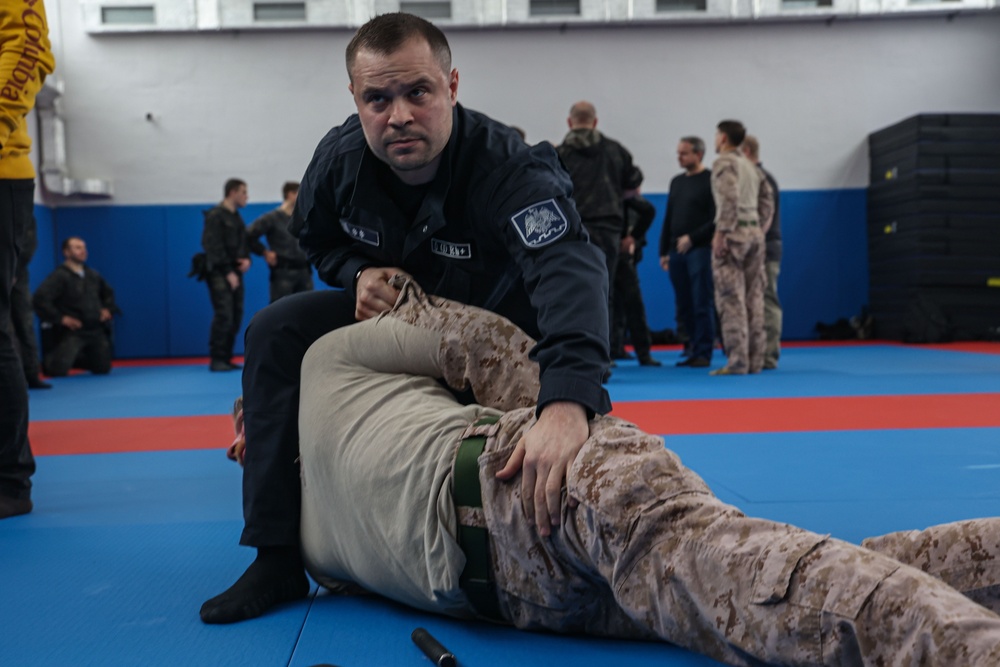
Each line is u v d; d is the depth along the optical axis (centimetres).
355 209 191
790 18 1138
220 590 195
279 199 1139
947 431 407
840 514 253
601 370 150
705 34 1149
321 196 199
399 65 165
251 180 1138
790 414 470
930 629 100
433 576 158
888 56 1155
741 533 121
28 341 739
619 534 130
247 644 160
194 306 1134
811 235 1166
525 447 145
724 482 301
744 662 121
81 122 1123
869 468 323
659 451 136
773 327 735
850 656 108
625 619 156
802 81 1156
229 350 908
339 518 173
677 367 773
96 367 907
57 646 161
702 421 450
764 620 114
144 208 1127
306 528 183
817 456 349
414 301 179
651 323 1152
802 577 112
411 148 169
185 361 1076
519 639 160
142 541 241
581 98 1148
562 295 158
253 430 187
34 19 265
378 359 176
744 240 675
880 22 1152
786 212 1164
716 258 680
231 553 227
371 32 167
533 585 150
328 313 194
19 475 278
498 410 170
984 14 1148
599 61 1146
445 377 174
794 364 781
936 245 1042
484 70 1142
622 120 1152
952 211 1042
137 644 162
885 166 1114
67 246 895
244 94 1134
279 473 185
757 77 1155
